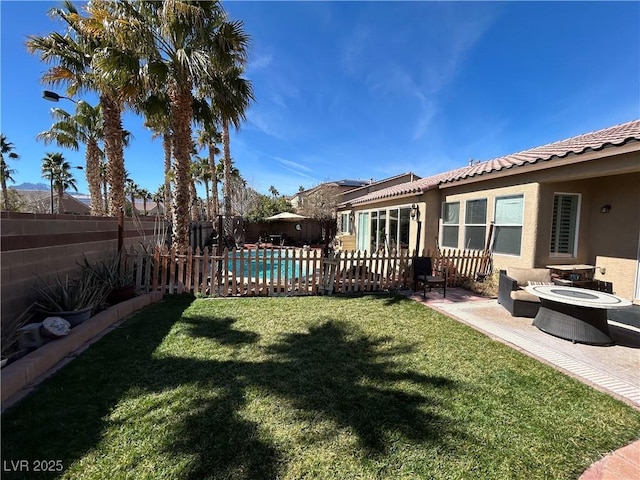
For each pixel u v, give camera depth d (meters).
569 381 3.42
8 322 3.89
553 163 6.51
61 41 9.25
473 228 9.34
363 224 16.84
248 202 29.19
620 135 5.98
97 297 5.16
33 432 2.42
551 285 5.80
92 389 3.05
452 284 8.58
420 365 3.74
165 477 2.05
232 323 5.18
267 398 2.96
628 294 6.72
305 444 2.37
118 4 6.91
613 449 2.41
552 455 2.34
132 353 3.90
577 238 7.59
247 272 8.14
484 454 2.33
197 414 2.70
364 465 2.19
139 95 7.69
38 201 31.77
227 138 18.44
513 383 3.36
